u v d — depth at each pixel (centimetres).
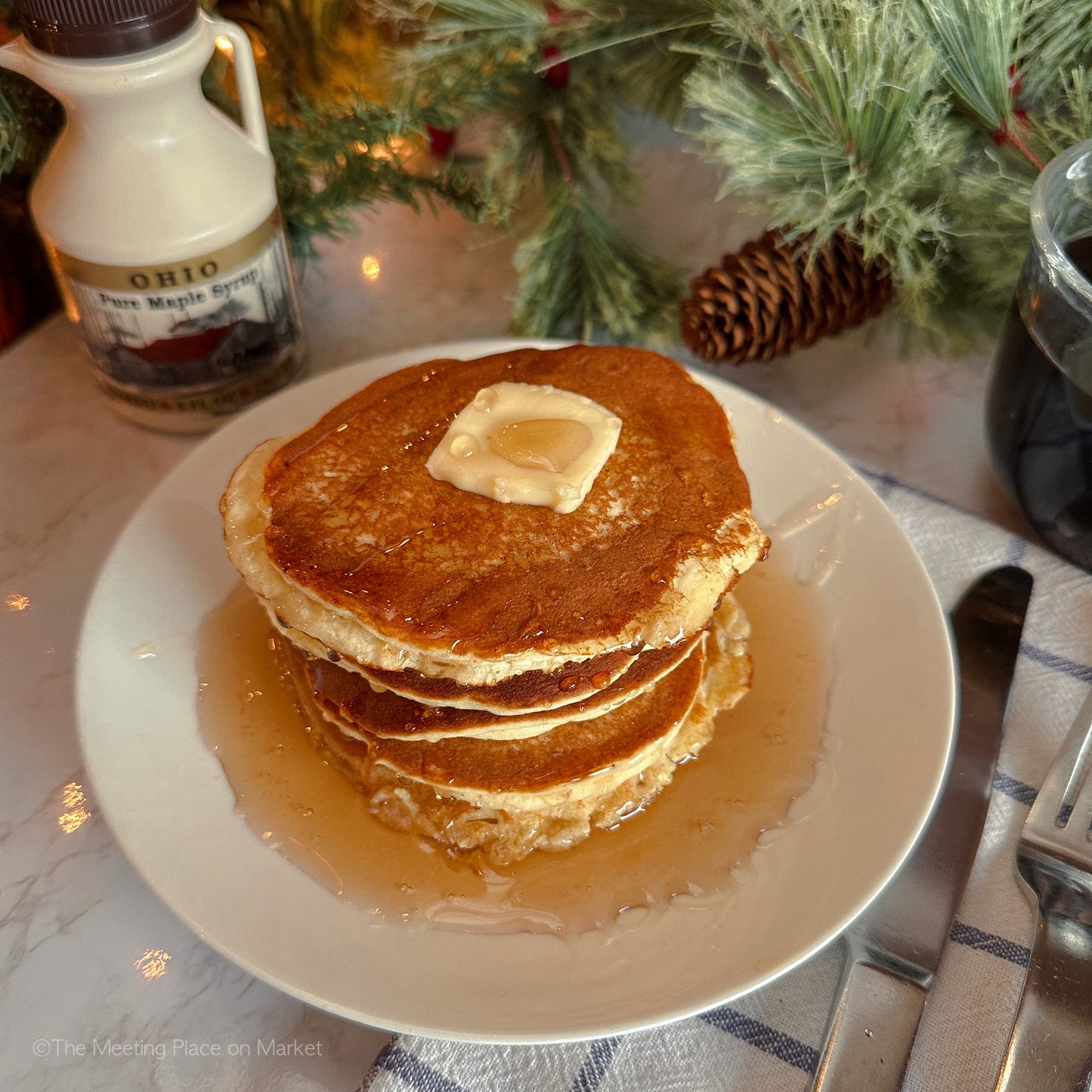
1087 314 28
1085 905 26
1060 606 32
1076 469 30
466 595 26
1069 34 31
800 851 26
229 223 32
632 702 29
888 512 31
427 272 43
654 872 26
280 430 33
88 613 29
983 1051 24
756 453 33
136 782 26
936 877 26
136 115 30
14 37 33
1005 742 29
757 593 31
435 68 33
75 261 32
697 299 35
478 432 28
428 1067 23
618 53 35
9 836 28
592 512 27
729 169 41
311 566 26
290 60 35
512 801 27
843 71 30
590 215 37
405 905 25
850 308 35
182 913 24
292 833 27
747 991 23
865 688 29
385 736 27
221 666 29
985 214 32
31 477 36
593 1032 23
